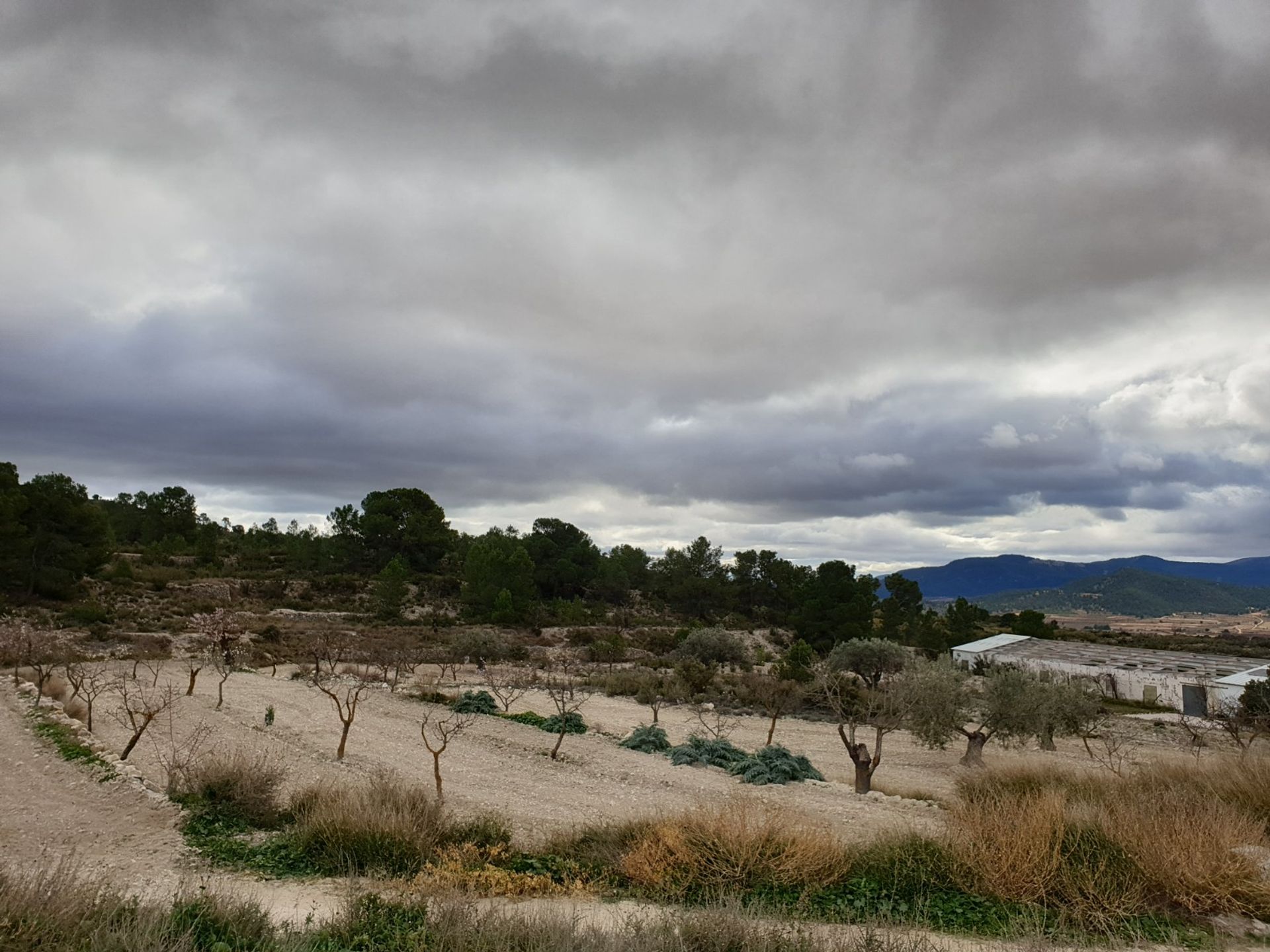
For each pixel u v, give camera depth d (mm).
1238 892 7832
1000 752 29547
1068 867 8375
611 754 23344
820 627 68812
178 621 54344
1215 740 33031
